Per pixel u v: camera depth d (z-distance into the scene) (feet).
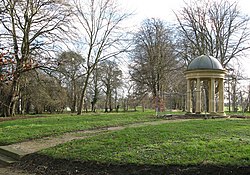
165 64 130.00
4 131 50.85
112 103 201.46
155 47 131.95
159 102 99.66
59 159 30.81
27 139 43.39
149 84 133.90
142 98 138.00
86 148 32.83
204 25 118.93
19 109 143.33
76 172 27.76
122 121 63.16
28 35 88.74
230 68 118.32
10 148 37.81
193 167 25.14
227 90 152.46
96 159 28.86
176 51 127.65
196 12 119.75
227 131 41.73
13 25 86.69
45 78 128.57
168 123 55.72
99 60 111.65
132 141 34.63
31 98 140.67
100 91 190.49
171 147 30.68
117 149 31.45
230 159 25.66
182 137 36.32
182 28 123.03
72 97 164.14
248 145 30.37
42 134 46.16
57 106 154.10
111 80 188.14
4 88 98.53
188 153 28.30
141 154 29.01
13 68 36.94
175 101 162.09
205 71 80.94
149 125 52.24
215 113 80.18
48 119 72.69
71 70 126.41
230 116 83.20
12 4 76.84
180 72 134.92
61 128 51.65
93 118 73.31
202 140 34.27
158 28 132.67
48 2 89.25
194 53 123.34
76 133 47.47
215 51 118.52
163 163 26.18
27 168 30.91
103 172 26.81
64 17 90.89
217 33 116.47
